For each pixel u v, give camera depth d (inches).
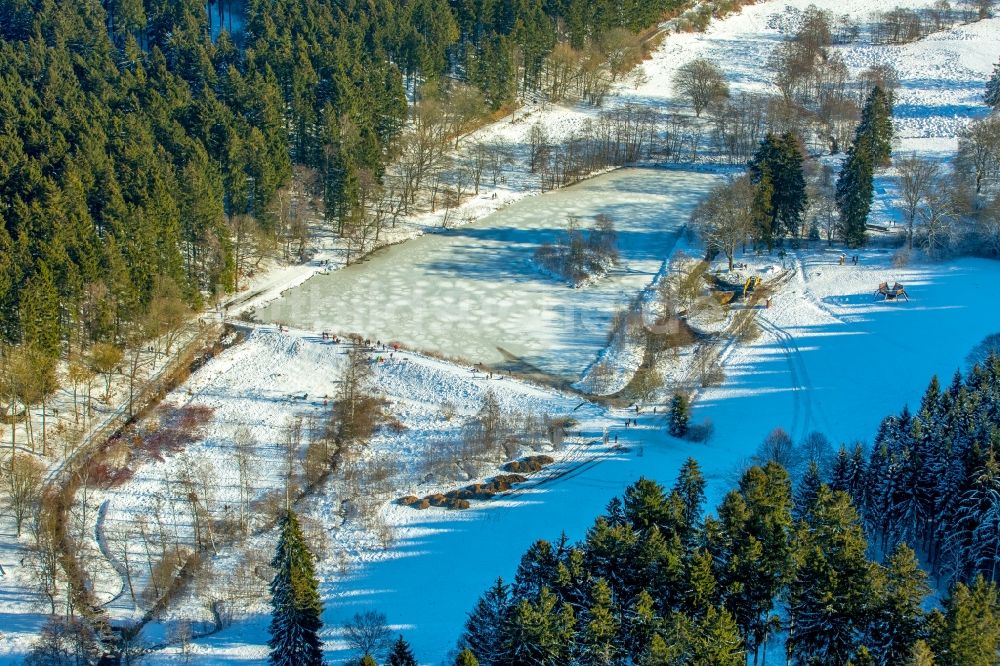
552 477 4101.9
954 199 5930.1
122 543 3720.5
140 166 5275.6
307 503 3971.5
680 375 4968.0
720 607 2859.3
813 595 2861.7
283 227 6141.7
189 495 3789.4
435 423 4512.8
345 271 6023.6
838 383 4771.2
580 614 2896.2
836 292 5634.8
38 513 3654.0
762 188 5984.3
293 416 4554.6
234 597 3437.5
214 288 5467.5
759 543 2952.8
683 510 3245.6
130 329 4987.7
